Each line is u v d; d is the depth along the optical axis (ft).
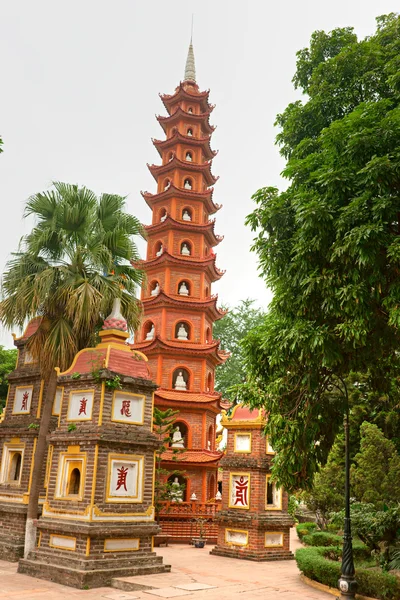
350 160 41.39
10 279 68.54
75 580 51.83
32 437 72.38
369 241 37.86
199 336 116.47
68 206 69.97
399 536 59.67
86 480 57.16
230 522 77.66
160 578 55.47
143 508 60.08
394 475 65.57
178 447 108.27
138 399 63.05
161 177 132.26
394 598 48.01
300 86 54.49
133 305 71.05
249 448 78.95
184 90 136.36
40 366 69.77
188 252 123.54
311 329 41.16
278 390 47.37
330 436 53.06
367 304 39.11
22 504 69.62
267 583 55.88
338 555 63.41
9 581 53.47
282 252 44.47
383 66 47.55
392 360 50.29
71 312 63.21
